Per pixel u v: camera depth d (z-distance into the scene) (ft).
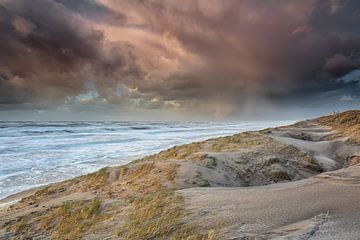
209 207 34.40
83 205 45.68
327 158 85.15
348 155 88.22
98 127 403.75
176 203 37.47
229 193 40.27
